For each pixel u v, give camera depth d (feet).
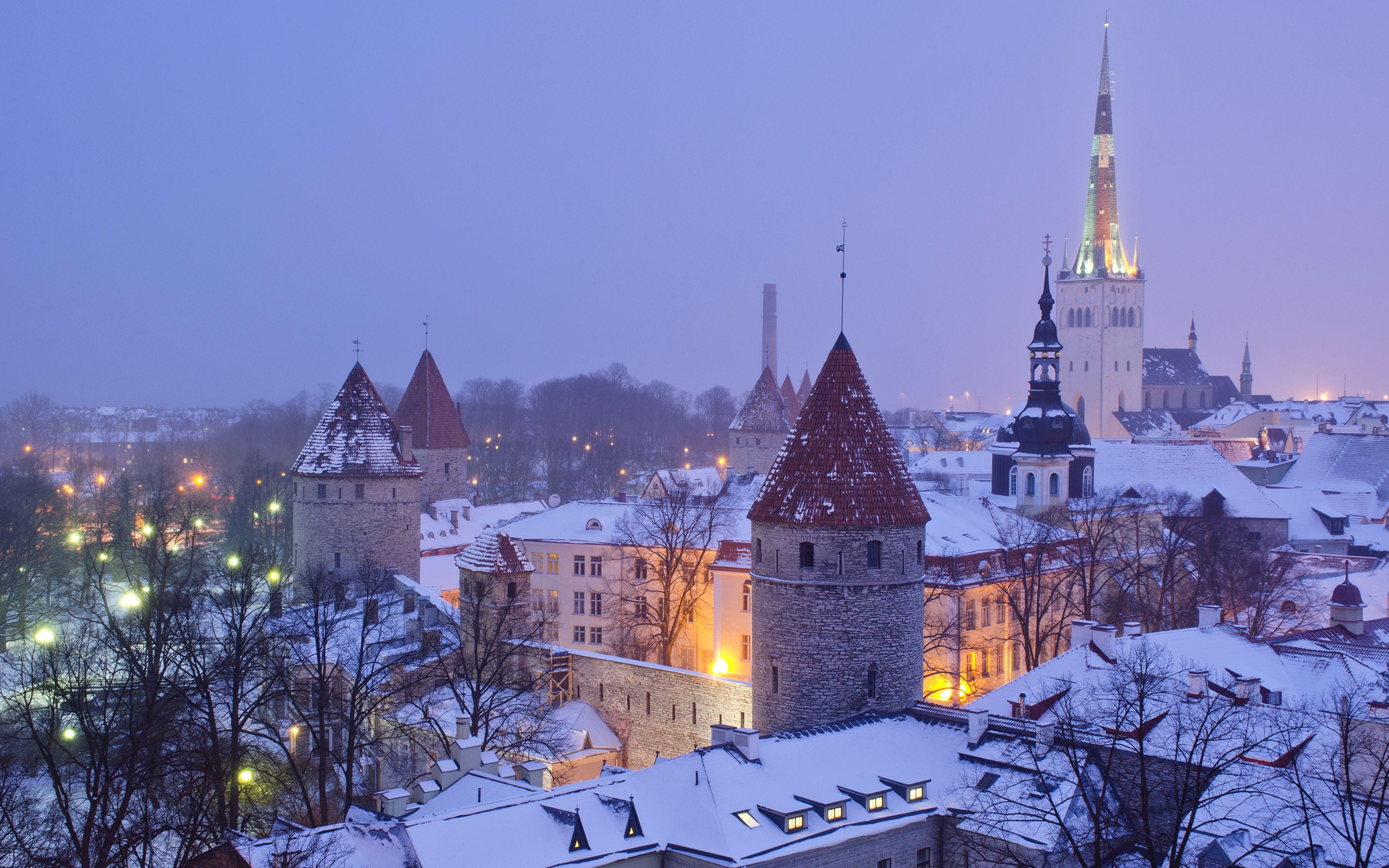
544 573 331.57
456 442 464.65
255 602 274.98
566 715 235.20
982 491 495.00
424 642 227.20
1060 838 148.05
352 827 136.56
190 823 153.17
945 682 273.75
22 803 179.63
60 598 359.87
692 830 148.15
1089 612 288.51
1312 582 341.82
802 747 167.73
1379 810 122.01
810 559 192.75
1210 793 145.28
